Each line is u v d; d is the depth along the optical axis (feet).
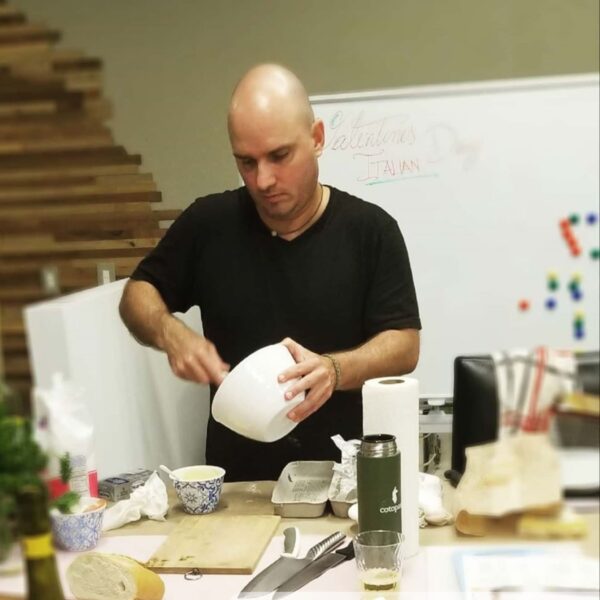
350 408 4.42
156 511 3.96
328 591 3.13
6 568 2.62
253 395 3.54
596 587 2.46
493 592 2.59
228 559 3.42
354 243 3.73
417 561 3.12
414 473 3.25
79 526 3.49
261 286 4.10
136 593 3.08
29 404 2.90
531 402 2.42
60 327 3.27
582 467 2.39
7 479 2.55
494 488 2.57
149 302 4.11
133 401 4.19
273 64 2.82
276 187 3.04
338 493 3.88
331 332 3.97
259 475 4.50
